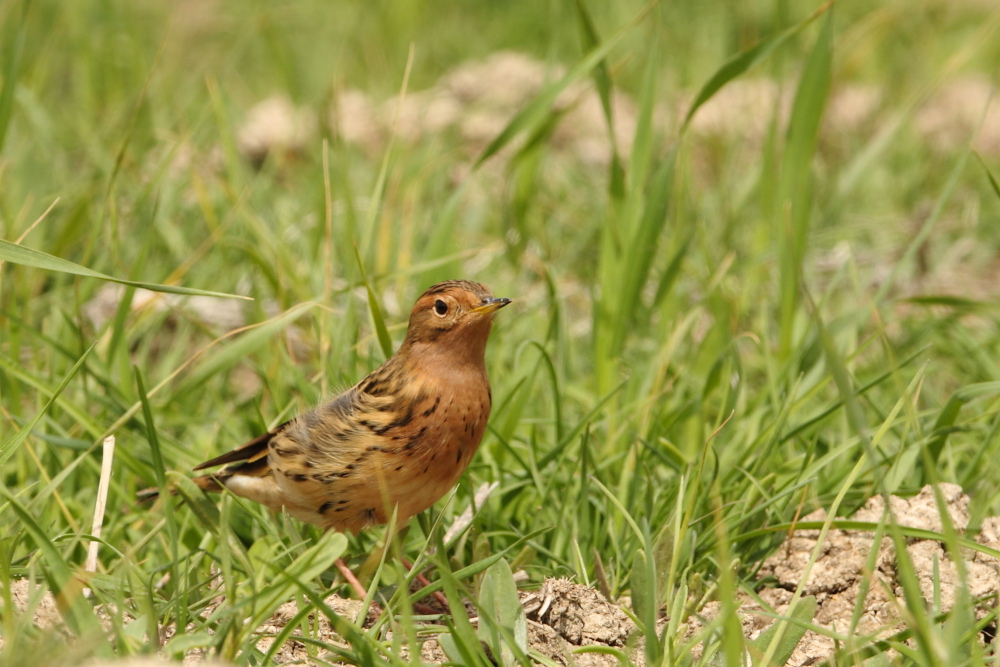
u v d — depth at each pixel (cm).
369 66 2167
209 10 2453
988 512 908
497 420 1037
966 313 1207
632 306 1109
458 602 657
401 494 818
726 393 1030
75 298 1102
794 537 852
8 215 1203
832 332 1140
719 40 2252
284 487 834
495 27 2447
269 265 1270
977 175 1772
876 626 743
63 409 1020
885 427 801
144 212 1430
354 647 648
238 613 638
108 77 1938
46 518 874
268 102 1952
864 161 1445
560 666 686
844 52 1953
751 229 1580
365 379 841
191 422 1042
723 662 687
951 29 2378
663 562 777
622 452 974
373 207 1138
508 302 808
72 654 565
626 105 2014
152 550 879
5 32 1978
